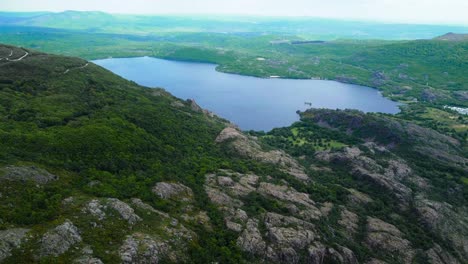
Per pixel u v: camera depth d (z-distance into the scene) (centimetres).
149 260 8694
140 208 10456
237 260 10456
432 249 14825
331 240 13012
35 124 13650
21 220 8175
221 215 12219
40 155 11362
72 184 10444
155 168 13425
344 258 12369
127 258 8344
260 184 15350
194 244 10038
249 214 12800
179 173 13975
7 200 8656
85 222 8888
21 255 7356
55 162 11188
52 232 8088
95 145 13050
